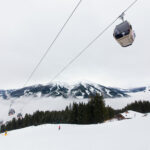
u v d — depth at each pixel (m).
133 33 6.55
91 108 61.56
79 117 62.09
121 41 6.72
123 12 6.25
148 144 9.35
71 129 27.77
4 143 17.11
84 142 13.48
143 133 12.95
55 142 15.25
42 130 30.84
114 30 6.61
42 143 15.30
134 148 9.15
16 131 33.69
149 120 21.31
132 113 89.50
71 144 13.41
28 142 16.72
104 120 57.31
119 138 12.68
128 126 19.48
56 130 28.30
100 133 17.66
